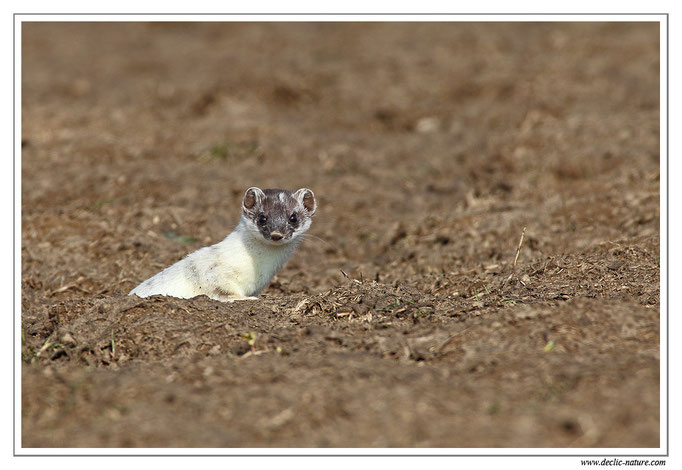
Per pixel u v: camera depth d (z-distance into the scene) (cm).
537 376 1055
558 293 1395
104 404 1033
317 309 1391
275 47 4341
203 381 1090
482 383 1057
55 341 1296
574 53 3881
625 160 2370
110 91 3597
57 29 4938
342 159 2770
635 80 3431
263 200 1566
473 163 2689
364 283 1528
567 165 2423
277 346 1212
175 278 1527
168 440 948
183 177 2481
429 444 928
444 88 3556
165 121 3078
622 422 953
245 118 3117
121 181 2380
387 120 3306
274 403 1015
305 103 3494
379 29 4609
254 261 1546
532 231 1923
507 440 930
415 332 1245
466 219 2098
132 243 1948
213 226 2155
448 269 1777
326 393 1031
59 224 2056
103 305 1376
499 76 3591
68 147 2683
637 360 1087
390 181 2600
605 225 1914
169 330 1267
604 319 1210
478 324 1227
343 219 2292
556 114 3114
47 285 1752
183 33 4872
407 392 1030
